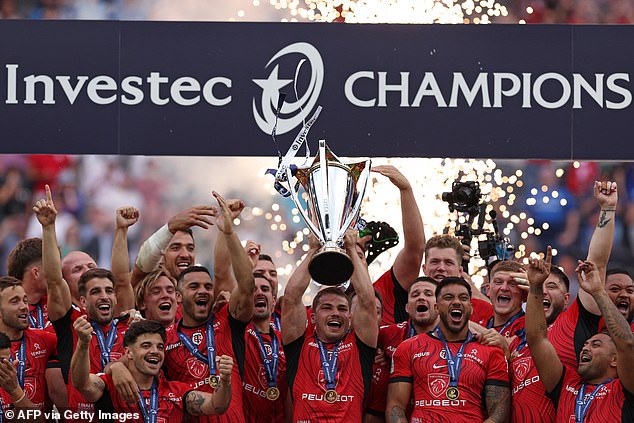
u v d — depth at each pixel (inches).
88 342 878.4
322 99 978.7
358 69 979.9
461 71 980.6
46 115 973.2
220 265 1027.9
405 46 981.2
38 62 974.4
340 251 840.9
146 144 973.8
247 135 977.5
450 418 916.0
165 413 914.1
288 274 1583.4
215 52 978.7
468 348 936.9
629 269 1945.1
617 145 981.2
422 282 980.6
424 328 981.2
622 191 1982.0
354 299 981.2
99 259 2066.9
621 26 982.4
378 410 989.2
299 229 2034.9
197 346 964.6
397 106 978.7
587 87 982.4
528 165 1982.0
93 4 2226.9
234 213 979.9
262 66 979.3
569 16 2145.7
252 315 971.9
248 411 985.5
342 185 908.0
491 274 1009.5
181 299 973.2
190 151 976.3
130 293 1018.1
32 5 2215.8
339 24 981.8
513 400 935.7
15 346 955.3
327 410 942.4
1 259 2012.8
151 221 2110.0
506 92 980.6
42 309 1030.4
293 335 963.3
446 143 978.7
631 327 974.4
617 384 902.4
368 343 960.3
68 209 2073.1
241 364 970.1
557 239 1952.5
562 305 991.6
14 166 2070.6
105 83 975.6
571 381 920.9
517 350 957.2
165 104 976.3
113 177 2108.8
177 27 978.1
